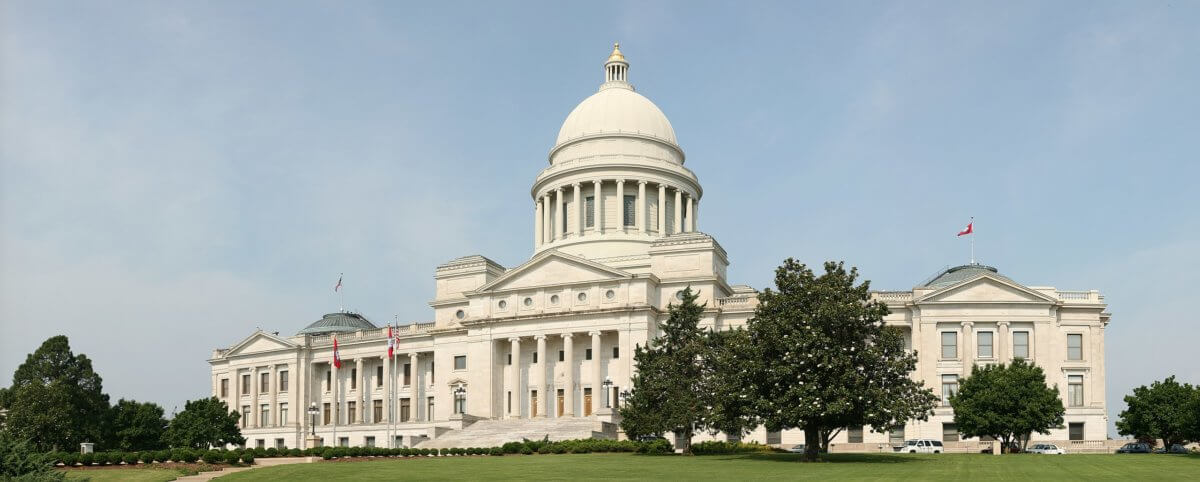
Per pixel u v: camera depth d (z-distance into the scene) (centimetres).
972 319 10912
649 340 11325
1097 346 10975
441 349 12781
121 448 11606
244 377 14638
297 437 13688
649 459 7506
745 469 6253
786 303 7406
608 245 13250
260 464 7625
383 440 12825
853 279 7588
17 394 10812
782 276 7512
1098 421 10812
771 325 7312
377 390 13650
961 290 10969
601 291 11675
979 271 11719
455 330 12681
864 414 7069
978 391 9612
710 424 8212
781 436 11038
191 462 7388
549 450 8731
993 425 9381
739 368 7481
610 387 10656
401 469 6356
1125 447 10019
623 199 13625
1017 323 10931
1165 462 6962
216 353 15088
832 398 7075
